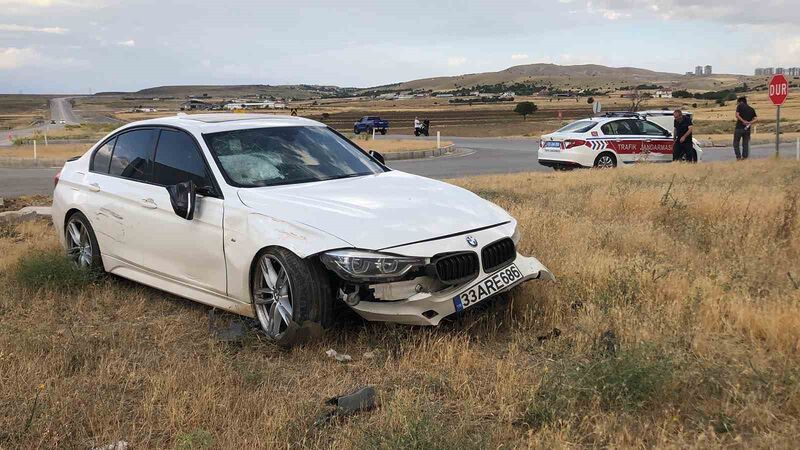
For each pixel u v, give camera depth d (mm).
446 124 78062
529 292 5367
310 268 4508
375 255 4371
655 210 8867
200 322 5230
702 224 7996
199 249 5234
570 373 3768
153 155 5938
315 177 5551
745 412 3428
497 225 4992
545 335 4691
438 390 3945
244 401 3756
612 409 3553
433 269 4441
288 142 5887
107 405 3736
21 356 4402
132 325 5188
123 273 6078
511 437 3354
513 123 77250
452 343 4410
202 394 3779
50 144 37469
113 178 6230
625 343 4320
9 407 3752
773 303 4910
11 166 23406
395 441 3158
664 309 4992
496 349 4543
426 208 4891
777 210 7902
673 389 3654
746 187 10727
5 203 12125
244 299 4961
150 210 5656
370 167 6074
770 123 51781
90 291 5992
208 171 5355
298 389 3988
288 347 4609
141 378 4145
